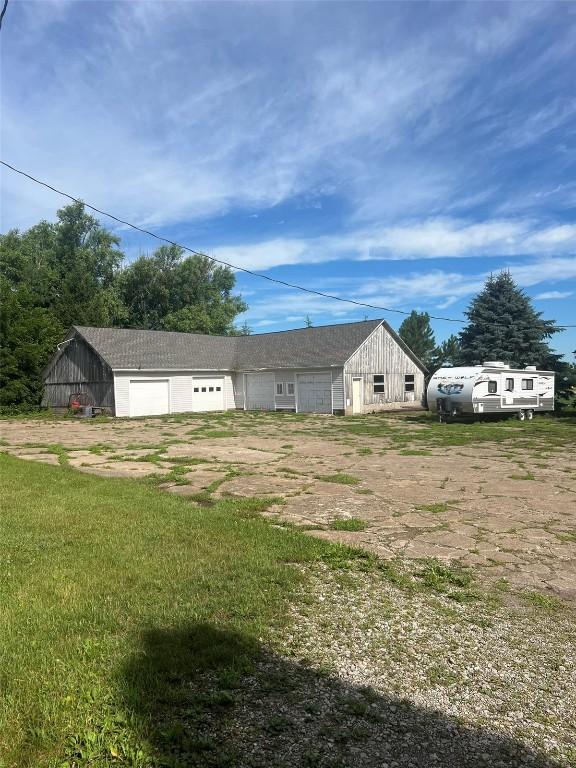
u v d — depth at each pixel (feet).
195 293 164.14
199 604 13.01
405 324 151.12
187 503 24.11
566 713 9.39
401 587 14.87
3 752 7.69
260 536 18.74
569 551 18.15
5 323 92.07
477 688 10.07
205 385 97.81
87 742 7.90
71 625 11.66
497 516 22.57
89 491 26.53
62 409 94.89
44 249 158.40
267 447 46.68
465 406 70.54
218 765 7.71
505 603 14.02
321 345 95.71
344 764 7.86
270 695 9.52
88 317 118.11
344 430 62.49
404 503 24.77
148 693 9.27
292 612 13.02
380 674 10.41
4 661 10.04
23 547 17.11
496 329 100.58
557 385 96.78
